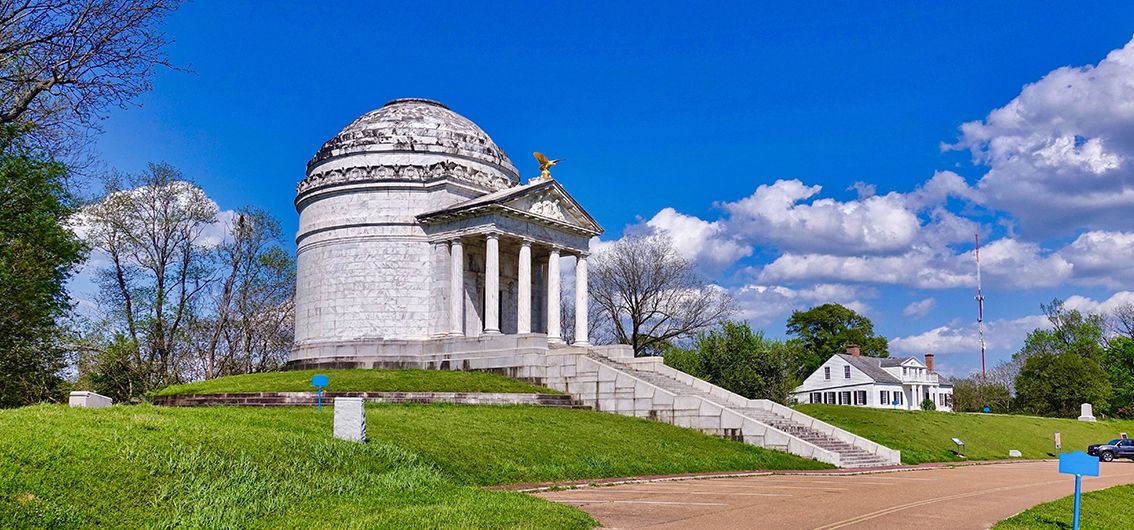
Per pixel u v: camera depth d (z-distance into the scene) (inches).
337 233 2459.4
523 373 2068.2
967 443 2566.4
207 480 786.2
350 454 978.7
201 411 1137.4
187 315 2773.1
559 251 2476.6
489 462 1203.9
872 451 1834.4
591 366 1951.3
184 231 2731.3
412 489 903.1
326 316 2438.5
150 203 2677.2
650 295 3403.1
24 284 1708.9
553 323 2436.0
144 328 2630.4
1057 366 4458.7
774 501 984.9
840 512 898.7
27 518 639.1
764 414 1919.3
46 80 1149.7
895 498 1061.8
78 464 733.9
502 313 2541.8
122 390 2603.3
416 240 2415.1
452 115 2758.4
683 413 1802.4
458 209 2283.5
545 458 1296.8
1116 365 4810.5
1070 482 1443.2
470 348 2222.0
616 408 1898.4
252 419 1114.1
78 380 2509.8
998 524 835.4
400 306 2384.4
